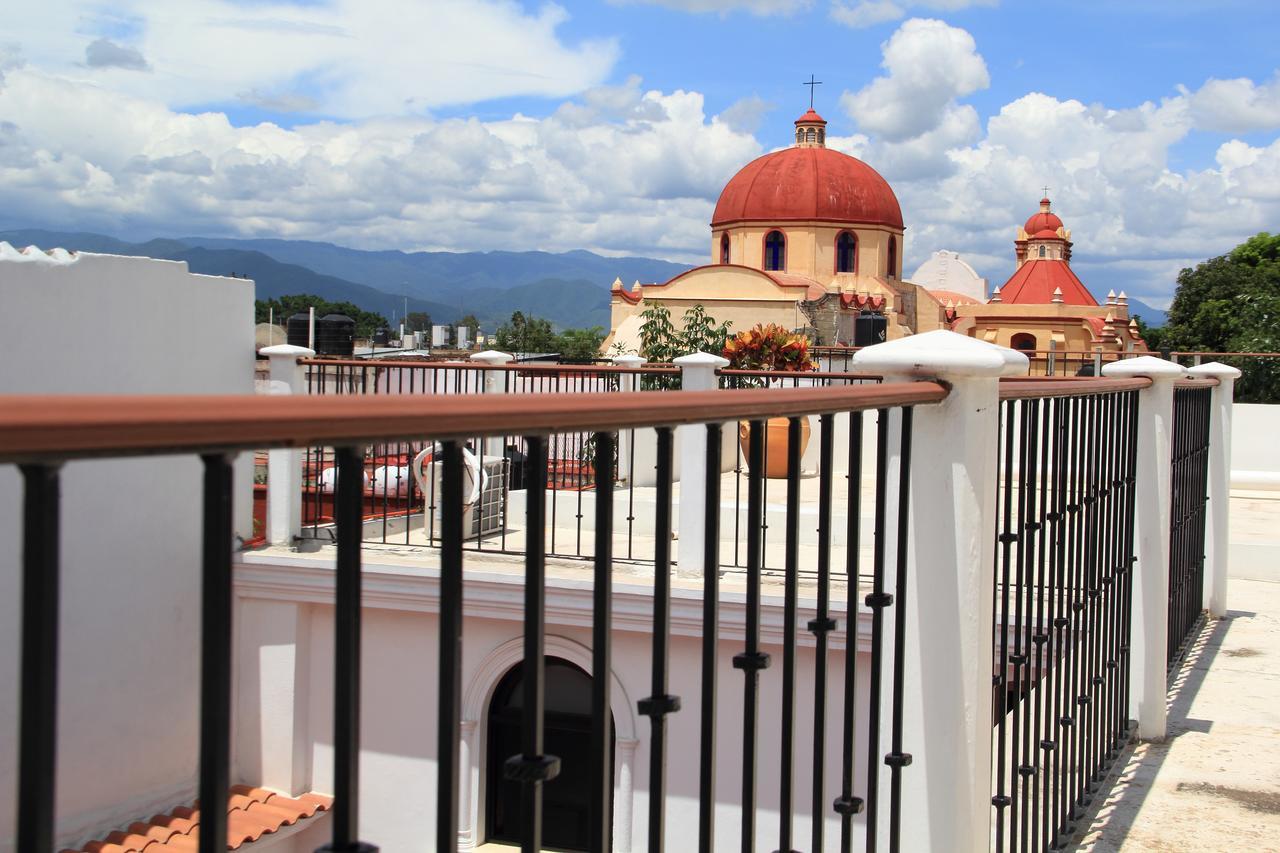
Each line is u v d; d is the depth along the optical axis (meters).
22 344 7.26
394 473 10.03
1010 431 3.07
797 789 7.53
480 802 8.35
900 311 50.69
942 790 2.75
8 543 7.12
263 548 8.85
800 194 51.06
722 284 45.69
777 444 12.05
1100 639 4.62
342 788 1.24
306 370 10.02
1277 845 3.99
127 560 8.10
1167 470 5.20
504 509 8.80
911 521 2.75
